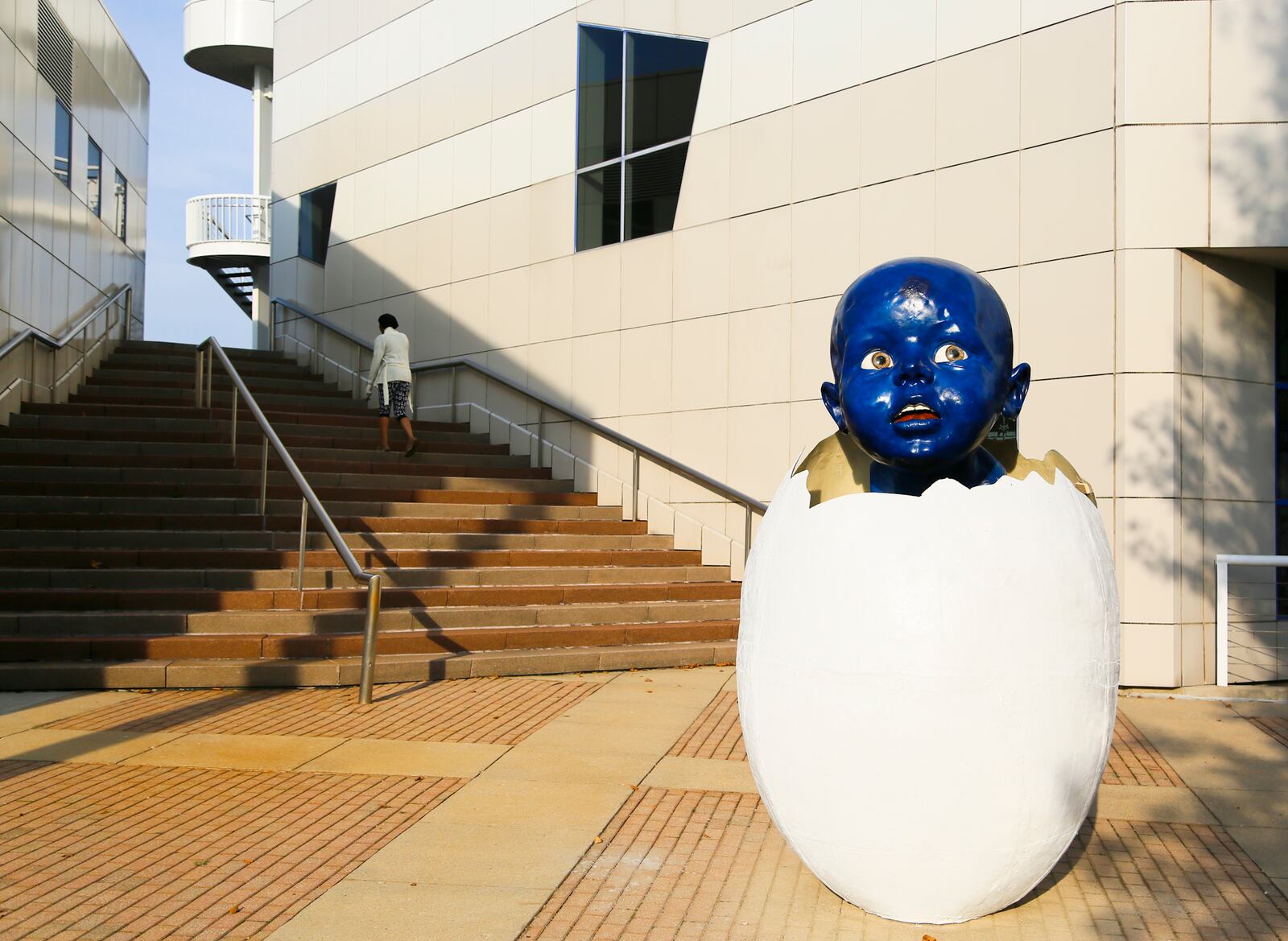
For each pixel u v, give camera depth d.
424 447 14.72
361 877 4.68
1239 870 4.93
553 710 8.12
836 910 4.37
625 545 12.70
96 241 19.30
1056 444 9.65
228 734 7.17
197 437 13.25
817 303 11.67
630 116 13.98
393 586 10.65
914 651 3.87
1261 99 9.17
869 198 11.21
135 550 10.45
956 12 10.50
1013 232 10.02
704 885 4.63
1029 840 3.98
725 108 12.74
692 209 13.10
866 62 11.29
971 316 3.83
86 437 12.93
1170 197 9.20
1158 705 8.69
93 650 8.89
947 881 4.04
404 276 17.62
